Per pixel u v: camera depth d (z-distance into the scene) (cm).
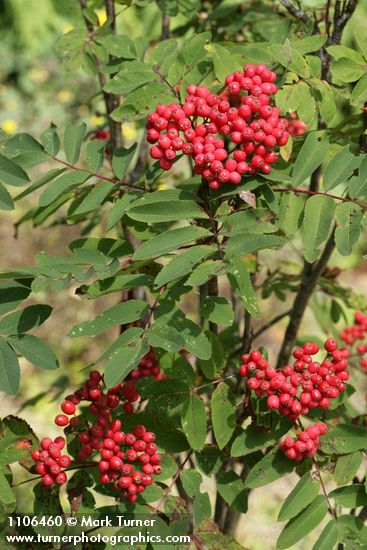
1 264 248
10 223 258
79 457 94
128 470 89
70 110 327
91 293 88
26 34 359
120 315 88
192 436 92
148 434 91
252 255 112
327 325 117
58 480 90
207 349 86
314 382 90
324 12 111
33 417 197
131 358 85
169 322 87
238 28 113
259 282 150
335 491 91
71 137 95
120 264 89
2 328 89
